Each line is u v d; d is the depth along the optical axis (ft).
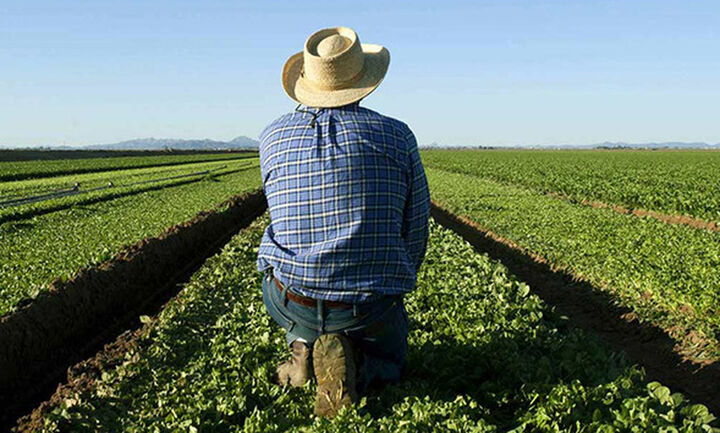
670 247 42.96
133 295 36.45
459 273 28.17
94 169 166.91
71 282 29.53
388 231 11.58
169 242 45.39
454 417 12.12
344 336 12.17
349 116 11.78
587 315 33.14
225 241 61.41
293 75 12.84
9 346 23.08
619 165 194.59
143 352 19.15
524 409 13.39
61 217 57.06
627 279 34.14
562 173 145.38
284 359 17.30
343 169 11.36
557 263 40.93
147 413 14.51
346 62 11.74
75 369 18.95
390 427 11.76
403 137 11.92
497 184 112.88
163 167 189.98
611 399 12.89
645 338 28.68
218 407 13.99
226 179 128.26
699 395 22.67
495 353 16.24
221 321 21.95
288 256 11.59
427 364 15.57
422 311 21.77
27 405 22.58
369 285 11.53
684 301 29.71
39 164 185.37
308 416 13.38
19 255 36.11
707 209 76.07
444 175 148.46
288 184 11.66
